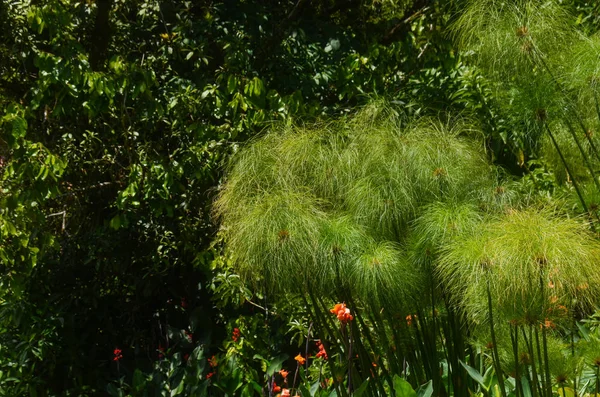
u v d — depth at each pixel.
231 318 5.71
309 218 3.14
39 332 5.56
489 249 2.78
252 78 5.61
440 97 5.49
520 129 3.92
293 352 5.47
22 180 4.57
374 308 3.31
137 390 5.24
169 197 5.32
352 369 3.42
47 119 5.70
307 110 5.33
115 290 6.14
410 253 3.24
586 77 3.33
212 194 5.53
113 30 5.94
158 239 5.80
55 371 5.77
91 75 4.75
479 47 3.58
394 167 3.29
